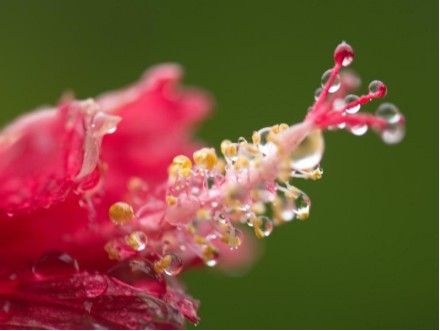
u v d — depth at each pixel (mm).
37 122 213
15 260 210
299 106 352
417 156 336
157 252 205
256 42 362
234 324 324
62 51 356
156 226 204
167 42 366
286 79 355
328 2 357
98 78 359
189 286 323
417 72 344
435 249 330
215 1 368
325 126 199
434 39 345
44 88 350
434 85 342
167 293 205
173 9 369
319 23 356
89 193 207
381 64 347
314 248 331
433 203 333
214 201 199
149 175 252
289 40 359
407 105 341
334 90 199
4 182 208
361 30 351
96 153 199
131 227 205
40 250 211
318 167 200
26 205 207
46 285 205
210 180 204
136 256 205
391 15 350
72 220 211
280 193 212
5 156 210
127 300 202
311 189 333
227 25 366
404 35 348
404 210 333
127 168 250
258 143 198
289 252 330
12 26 351
